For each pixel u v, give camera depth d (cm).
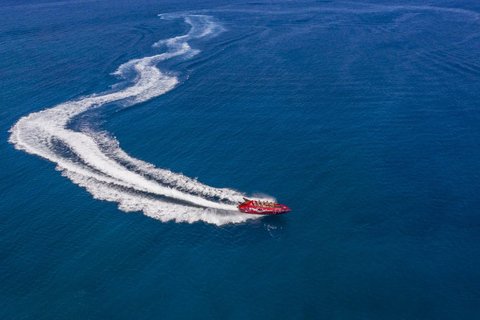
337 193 7206
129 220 6625
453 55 13112
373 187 7319
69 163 8019
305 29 17025
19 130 9212
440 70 12000
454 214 6625
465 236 6212
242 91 11212
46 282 5603
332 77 11875
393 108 9906
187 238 6291
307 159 8150
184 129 9331
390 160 8019
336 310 5169
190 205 6925
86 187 7362
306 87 11300
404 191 7188
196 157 8269
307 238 6284
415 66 12375
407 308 5156
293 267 5797
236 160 8169
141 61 13400
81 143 8694
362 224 6519
